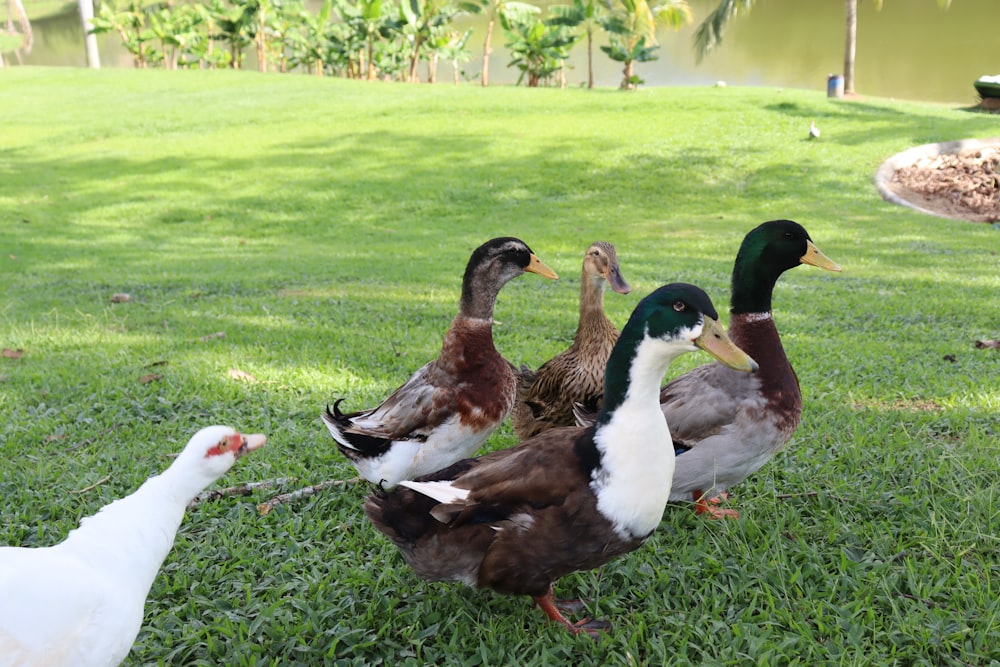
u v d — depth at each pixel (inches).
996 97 1006.4
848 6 1035.3
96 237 622.5
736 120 880.9
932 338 324.2
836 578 161.2
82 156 882.1
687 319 132.7
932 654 142.5
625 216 648.4
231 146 887.7
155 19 1615.4
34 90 1295.5
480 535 140.4
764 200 677.9
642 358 134.7
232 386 267.1
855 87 1449.3
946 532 176.6
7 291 438.9
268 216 680.4
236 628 152.0
